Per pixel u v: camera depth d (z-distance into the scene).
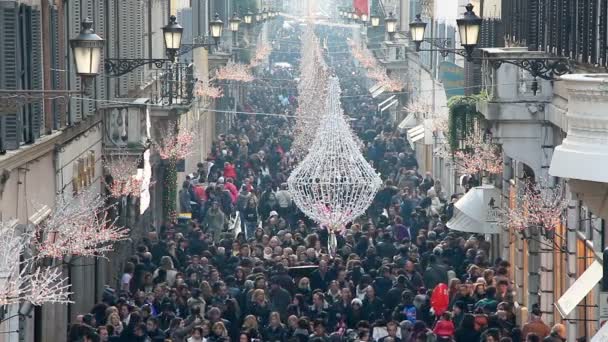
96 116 58.00
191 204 76.50
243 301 49.44
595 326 42.72
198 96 101.12
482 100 55.22
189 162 95.00
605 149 25.70
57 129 48.62
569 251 48.25
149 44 78.69
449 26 98.88
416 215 67.81
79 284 54.06
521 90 52.38
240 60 146.50
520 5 60.72
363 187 56.88
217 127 124.25
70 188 51.50
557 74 47.53
